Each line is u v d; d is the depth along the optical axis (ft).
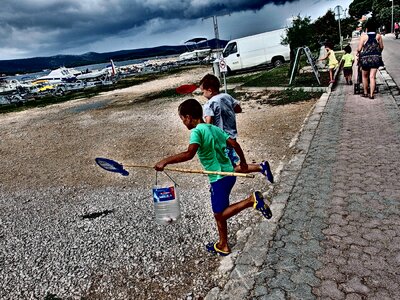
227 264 10.76
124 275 11.55
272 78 53.42
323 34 95.09
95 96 77.97
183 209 15.62
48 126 45.78
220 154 10.52
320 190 14.32
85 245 13.87
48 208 18.43
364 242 10.44
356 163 16.46
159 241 13.26
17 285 11.91
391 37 145.59
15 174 25.79
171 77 100.99
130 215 15.97
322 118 25.81
